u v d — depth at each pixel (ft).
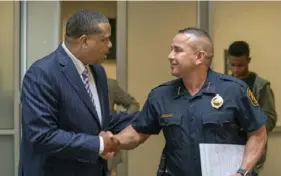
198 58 5.52
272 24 11.68
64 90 5.56
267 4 11.64
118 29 11.35
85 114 5.68
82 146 5.35
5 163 11.10
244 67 10.81
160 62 11.43
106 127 6.23
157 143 11.37
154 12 11.39
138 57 11.40
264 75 11.72
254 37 11.65
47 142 5.28
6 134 11.05
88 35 5.61
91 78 6.11
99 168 5.97
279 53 11.72
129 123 6.52
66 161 5.66
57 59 5.69
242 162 5.39
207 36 5.61
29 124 5.35
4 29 11.01
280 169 11.78
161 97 5.73
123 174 11.30
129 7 11.39
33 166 5.68
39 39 11.11
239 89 5.46
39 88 5.41
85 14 5.68
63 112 5.57
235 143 5.48
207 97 5.49
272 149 11.76
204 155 5.34
